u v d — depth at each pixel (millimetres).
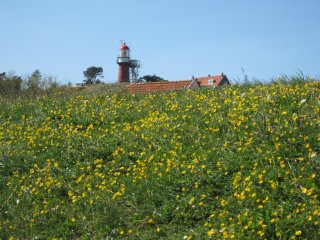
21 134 11789
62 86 20312
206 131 9883
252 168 8102
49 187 8984
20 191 9078
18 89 19609
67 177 9336
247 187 7438
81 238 7445
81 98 14633
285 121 9055
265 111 9758
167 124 10562
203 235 6910
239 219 6797
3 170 9945
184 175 8375
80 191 8711
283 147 8359
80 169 9484
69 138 10820
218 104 11133
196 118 10625
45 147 10586
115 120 11977
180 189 8109
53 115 12945
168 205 7652
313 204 6793
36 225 7996
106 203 8070
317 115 9156
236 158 8445
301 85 11219
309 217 6402
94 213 7898
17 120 13289
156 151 9477
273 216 6699
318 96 9992
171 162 8781
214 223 7094
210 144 9242
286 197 7230
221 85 14219
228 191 7762
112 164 9438
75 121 12211
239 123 9539
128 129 10820
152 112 11961
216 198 7621
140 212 7758
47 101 14531
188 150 9250
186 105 11727
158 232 7262
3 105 14977
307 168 7688
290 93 10367
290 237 6270
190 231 7035
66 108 13391
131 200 8133
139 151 9789
